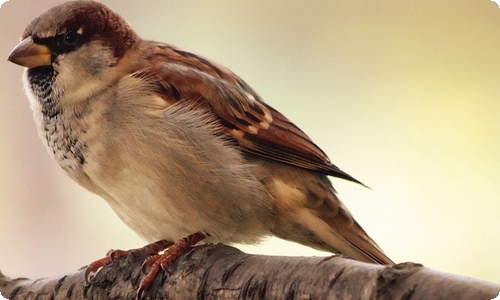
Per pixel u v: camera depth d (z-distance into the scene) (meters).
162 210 2.35
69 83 2.35
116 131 2.34
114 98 2.35
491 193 2.43
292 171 2.36
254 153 2.36
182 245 2.34
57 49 2.35
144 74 2.35
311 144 2.37
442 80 2.45
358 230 2.37
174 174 2.35
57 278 2.34
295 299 2.27
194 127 2.35
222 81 2.36
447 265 2.42
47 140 2.35
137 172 2.35
